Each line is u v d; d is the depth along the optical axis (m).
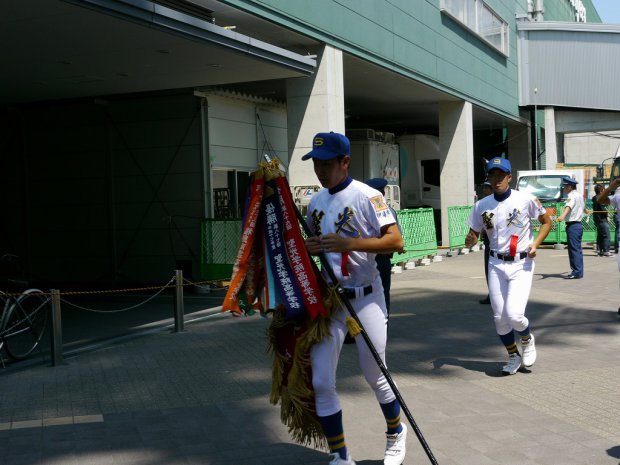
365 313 4.01
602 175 24.48
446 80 19.91
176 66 10.95
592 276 13.91
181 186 14.09
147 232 14.41
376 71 16.25
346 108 22.97
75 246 15.01
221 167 14.35
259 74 11.79
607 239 18.20
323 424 3.90
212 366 7.00
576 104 28.34
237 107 14.88
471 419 5.07
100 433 4.96
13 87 12.55
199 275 13.90
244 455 4.48
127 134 14.45
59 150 15.03
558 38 27.97
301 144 13.41
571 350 7.34
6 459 4.46
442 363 6.88
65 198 15.04
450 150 21.97
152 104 14.19
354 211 3.95
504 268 6.30
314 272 3.90
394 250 3.90
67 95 13.61
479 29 23.00
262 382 6.33
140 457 4.47
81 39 9.13
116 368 7.04
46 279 15.26
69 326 9.78
